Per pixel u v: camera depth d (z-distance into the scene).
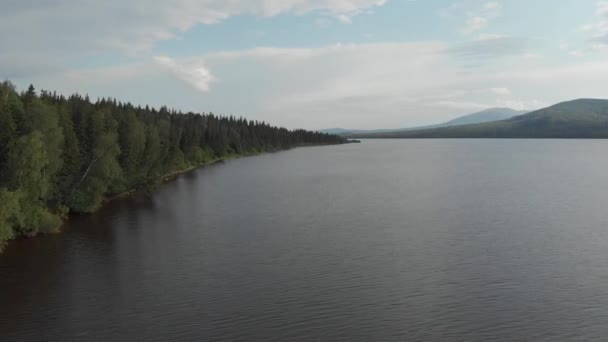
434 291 36.44
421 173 120.12
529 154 199.62
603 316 32.19
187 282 38.34
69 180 63.22
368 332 30.20
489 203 72.12
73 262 43.34
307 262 43.19
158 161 94.50
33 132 50.31
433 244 48.81
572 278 38.88
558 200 74.44
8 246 48.53
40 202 54.66
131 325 31.14
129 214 64.81
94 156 64.94
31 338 29.45
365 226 56.84
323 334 29.98
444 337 29.62
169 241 50.38
